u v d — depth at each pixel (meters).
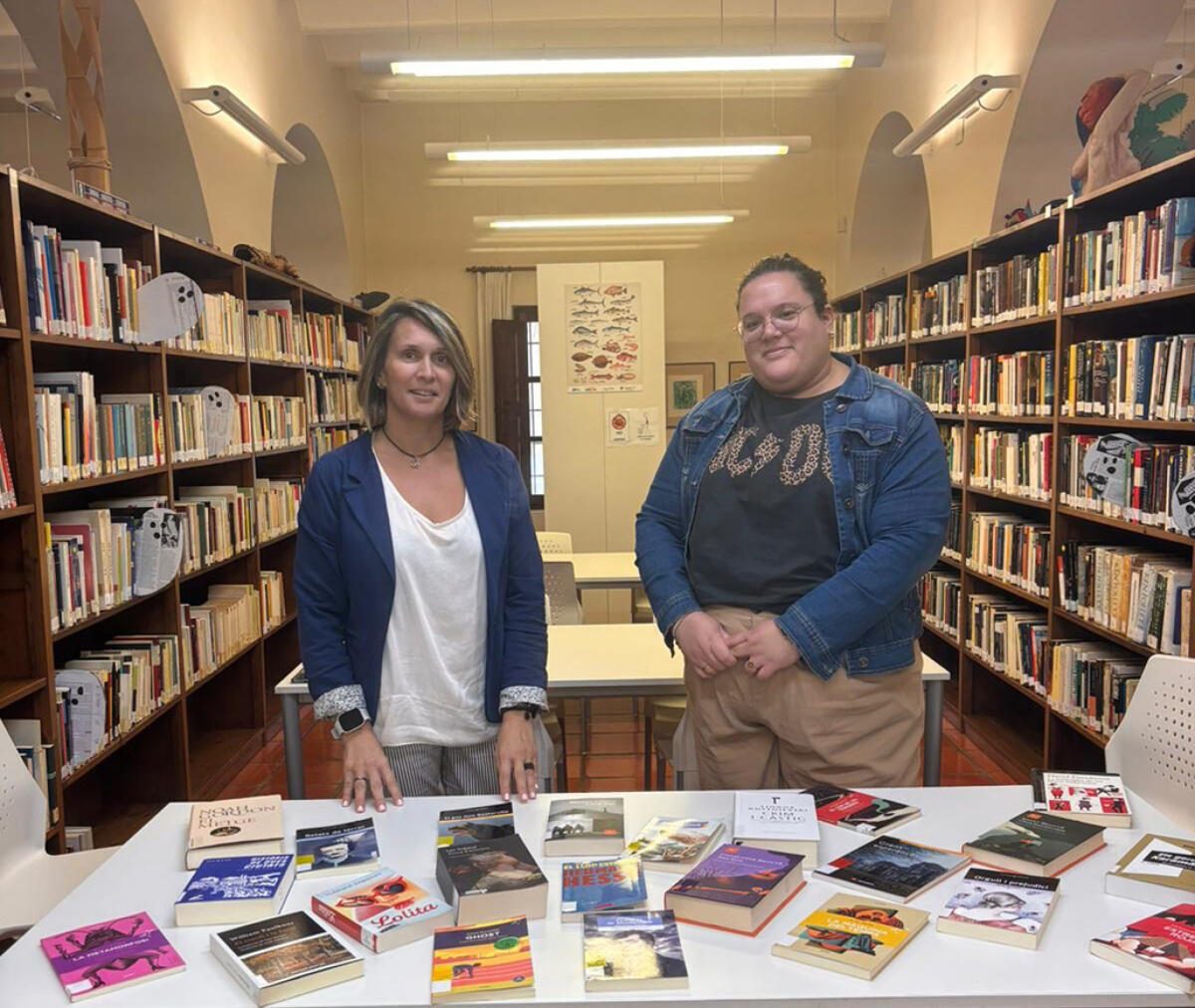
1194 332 3.34
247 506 4.43
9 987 1.20
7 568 2.57
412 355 1.76
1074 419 3.34
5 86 6.12
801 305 1.87
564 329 7.28
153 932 1.30
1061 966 1.19
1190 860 1.42
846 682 1.87
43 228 2.67
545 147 5.73
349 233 7.79
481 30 6.79
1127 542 3.50
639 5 6.27
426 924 1.30
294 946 1.23
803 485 1.90
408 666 1.84
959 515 4.85
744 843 1.51
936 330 5.00
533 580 1.92
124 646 3.35
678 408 8.65
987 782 3.91
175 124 4.30
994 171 4.80
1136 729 1.94
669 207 8.48
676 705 3.09
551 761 2.21
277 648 5.23
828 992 1.14
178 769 3.62
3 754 1.94
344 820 1.66
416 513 1.80
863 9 6.46
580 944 1.27
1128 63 4.26
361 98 8.11
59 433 2.73
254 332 4.60
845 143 7.95
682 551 2.12
